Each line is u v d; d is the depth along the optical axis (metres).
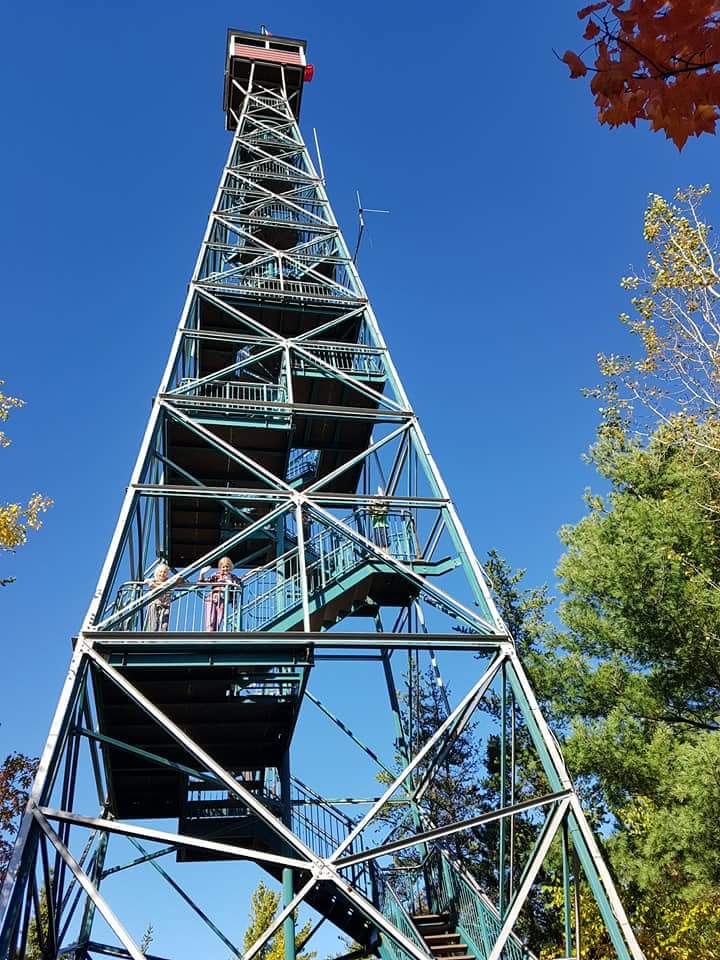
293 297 19.47
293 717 13.67
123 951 12.84
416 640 12.27
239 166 25.61
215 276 19.62
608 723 21.73
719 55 3.65
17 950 8.45
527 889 10.27
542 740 11.65
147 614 12.99
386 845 10.12
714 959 17.53
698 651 22.05
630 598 22.59
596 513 28.08
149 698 12.70
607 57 3.88
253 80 32.09
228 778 10.17
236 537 13.45
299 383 18.73
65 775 10.51
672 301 20.19
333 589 14.17
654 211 19.95
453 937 13.54
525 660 26.00
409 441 16.58
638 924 19.78
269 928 9.28
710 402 20.58
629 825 20.58
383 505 15.44
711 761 17.33
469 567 13.84
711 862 17.59
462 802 22.25
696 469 22.77
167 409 15.33
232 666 11.81
